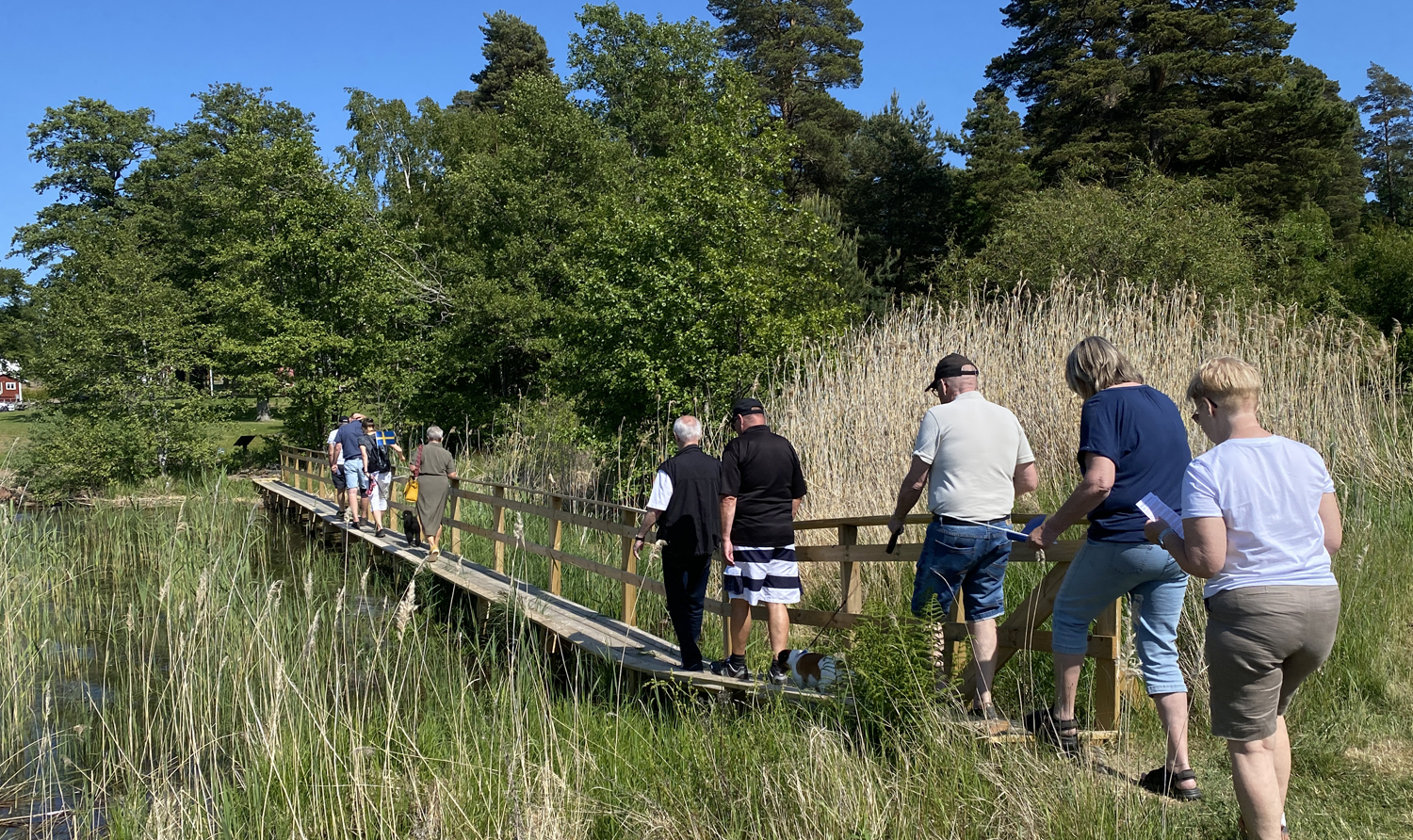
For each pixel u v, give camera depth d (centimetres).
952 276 2169
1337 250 2844
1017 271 1783
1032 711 427
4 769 620
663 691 578
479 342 2811
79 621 954
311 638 618
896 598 686
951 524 427
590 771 489
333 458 1452
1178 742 366
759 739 453
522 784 453
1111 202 1803
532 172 2850
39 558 1078
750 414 551
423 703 645
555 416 1833
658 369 1512
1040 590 441
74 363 2600
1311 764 407
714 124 1706
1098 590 383
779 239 1667
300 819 482
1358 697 463
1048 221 1791
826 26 3828
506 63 4600
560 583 934
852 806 375
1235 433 316
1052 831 343
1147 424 374
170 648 691
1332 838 342
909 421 855
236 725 616
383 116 3772
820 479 838
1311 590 292
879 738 431
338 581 1162
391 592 1072
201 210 3928
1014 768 373
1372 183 6138
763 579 543
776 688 507
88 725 630
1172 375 805
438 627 825
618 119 3384
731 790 418
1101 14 3119
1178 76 2977
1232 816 348
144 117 4588
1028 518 445
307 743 546
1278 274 2150
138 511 1792
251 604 822
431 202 3553
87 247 2791
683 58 3297
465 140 3550
